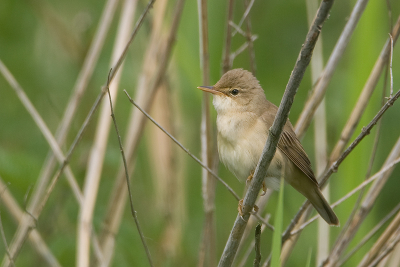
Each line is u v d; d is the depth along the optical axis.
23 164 9.84
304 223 8.51
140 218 11.14
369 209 8.34
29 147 11.25
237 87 8.90
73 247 10.14
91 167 8.98
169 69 10.82
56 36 11.84
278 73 11.73
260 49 11.89
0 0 11.60
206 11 8.92
